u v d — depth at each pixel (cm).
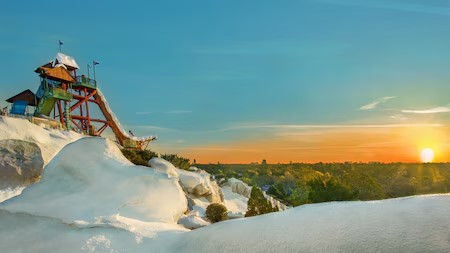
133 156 3403
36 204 1750
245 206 4753
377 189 4809
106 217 1636
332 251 902
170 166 3350
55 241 1418
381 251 841
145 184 2189
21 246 1402
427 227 870
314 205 1251
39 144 2597
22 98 4359
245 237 1112
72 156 2252
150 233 1498
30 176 2239
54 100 4203
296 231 1042
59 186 2047
